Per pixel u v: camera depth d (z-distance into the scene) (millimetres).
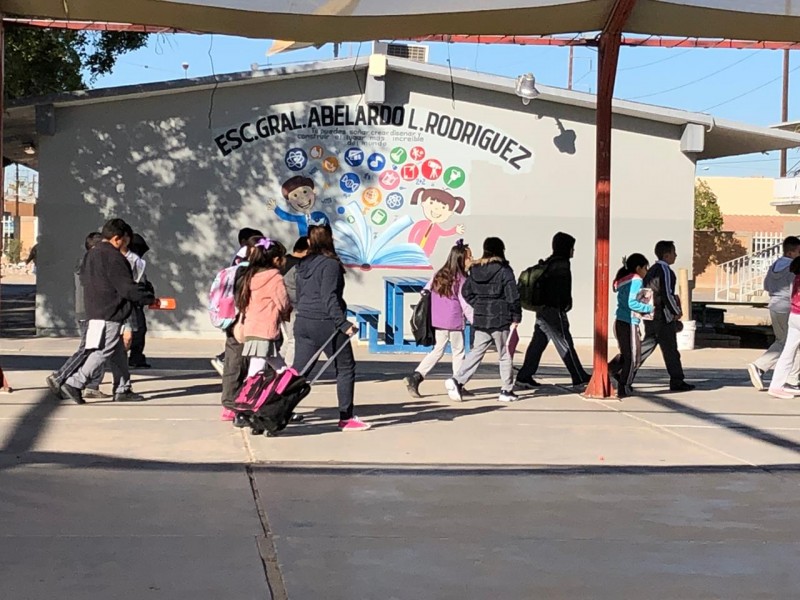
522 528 6145
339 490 6965
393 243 18766
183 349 16438
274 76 18031
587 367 15562
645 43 11164
